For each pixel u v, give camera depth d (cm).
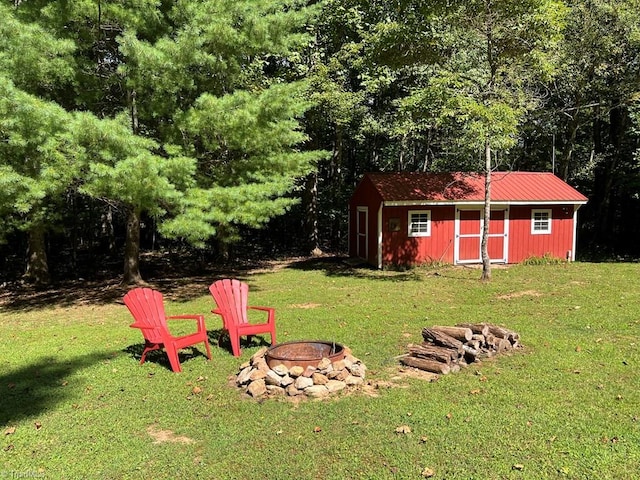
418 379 529
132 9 1035
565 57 1547
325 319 829
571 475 333
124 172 866
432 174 1619
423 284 1197
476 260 1553
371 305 948
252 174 1115
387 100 1831
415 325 767
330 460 359
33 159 950
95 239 2056
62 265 1714
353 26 1627
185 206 1006
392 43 1248
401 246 1487
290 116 1157
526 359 589
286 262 1800
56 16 1003
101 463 363
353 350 634
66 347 707
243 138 1074
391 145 2270
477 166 1997
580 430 399
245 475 342
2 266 1653
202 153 1166
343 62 1675
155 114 1059
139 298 618
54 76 998
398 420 421
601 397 468
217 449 380
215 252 1920
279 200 1092
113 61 1176
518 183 1612
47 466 360
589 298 961
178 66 1004
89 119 866
